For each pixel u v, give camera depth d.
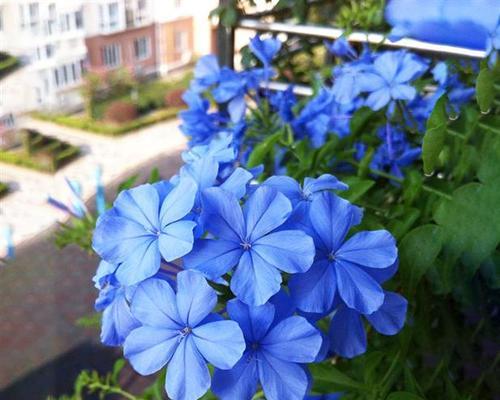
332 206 0.11
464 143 0.14
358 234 0.11
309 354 0.10
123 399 0.33
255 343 0.10
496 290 0.14
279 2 0.29
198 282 0.10
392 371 0.13
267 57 0.21
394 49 0.23
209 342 0.10
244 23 0.29
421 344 0.13
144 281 0.11
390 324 0.11
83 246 0.23
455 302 0.14
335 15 0.30
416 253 0.12
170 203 0.11
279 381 0.10
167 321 0.10
